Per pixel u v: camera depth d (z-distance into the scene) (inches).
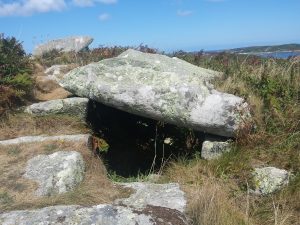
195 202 95.0
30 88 161.8
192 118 122.6
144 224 86.7
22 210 92.5
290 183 104.7
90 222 86.7
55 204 96.0
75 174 106.8
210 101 122.1
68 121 138.6
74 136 126.3
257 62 178.7
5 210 93.1
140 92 126.0
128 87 127.5
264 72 143.3
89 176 110.4
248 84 139.7
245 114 122.3
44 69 215.2
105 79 133.0
